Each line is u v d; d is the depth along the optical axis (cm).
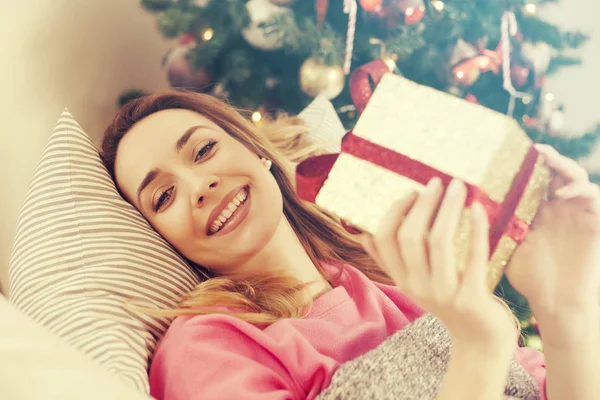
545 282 83
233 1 133
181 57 138
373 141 74
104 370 74
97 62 140
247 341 89
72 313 88
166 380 85
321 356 87
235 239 109
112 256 96
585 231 82
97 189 103
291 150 131
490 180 71
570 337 82
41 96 133
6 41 130
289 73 146
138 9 146
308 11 144
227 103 137
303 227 120
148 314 94
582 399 81
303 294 105
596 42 183
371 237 73
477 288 63
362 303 105
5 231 131
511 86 146
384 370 82
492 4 143
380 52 140
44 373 70
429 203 64
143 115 114
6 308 85
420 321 92
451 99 74
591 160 152
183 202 107
